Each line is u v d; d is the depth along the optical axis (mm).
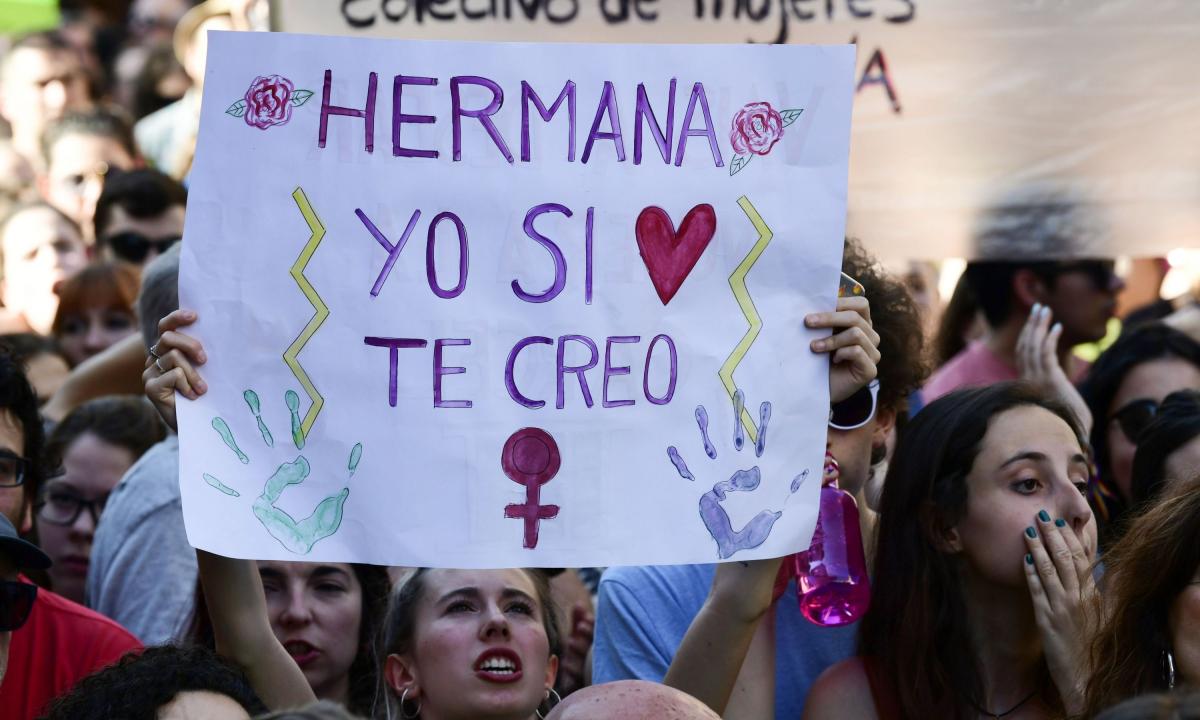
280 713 5555
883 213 11867
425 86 7371
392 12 11562
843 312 7473
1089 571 8258
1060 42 11820
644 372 7402
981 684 8477
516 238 7391
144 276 10680
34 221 16750
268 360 7266
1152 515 7805
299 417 7266
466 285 7363
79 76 22062
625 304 7410
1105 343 18109
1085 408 11977
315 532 7207
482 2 11586
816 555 8211
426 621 8266
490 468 7309
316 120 7328
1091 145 11836
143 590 10289
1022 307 13164
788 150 7457
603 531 7328
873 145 11859
